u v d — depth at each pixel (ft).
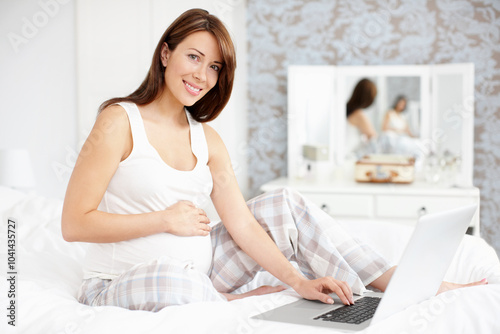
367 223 6.48
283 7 11.15
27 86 11.07
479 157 10.66
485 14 10.48
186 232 4.52
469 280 4.83
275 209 4.87
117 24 11.01
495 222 10.66
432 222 3.43
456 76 10.31
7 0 10.88
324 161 10.78
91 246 4.68
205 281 4.08
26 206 7.03
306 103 10.93
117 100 4.76
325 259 4.60
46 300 3.86
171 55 4.64
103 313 3.58
